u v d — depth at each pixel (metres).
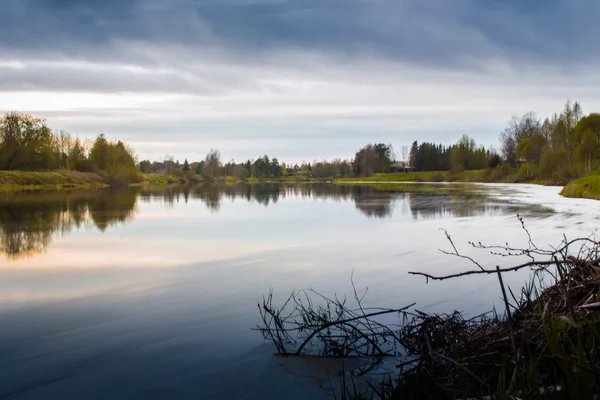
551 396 3.39
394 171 146.38
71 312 6.94
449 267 9.77
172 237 14.72
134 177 75.62
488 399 3.58
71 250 12.39
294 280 8.88
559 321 3.91
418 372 4.48
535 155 75.81
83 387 4.51
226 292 8.04
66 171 66.19
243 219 20.28
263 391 4.39
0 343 5.66
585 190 33.41
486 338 4.52
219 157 131.50
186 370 4.84
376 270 9.61
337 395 4.31
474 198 33.38
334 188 60.75
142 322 6.43
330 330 5.93
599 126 56.91
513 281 8.25
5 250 12.43
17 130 59.78
